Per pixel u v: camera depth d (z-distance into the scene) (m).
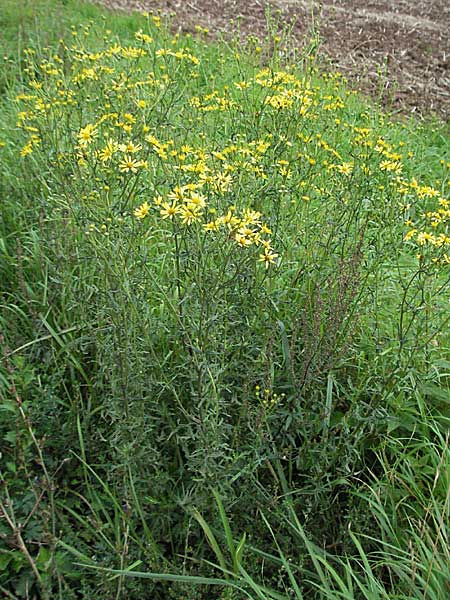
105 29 7.62
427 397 3.30
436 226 3.29
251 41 4.92
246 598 2.50
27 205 3.96
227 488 2.60
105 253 2.70
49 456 2.88
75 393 2.99
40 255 3.58
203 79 5.53
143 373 2.66
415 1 12.01
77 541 2.60
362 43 8.46
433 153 5.74
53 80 4.14
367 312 3.43
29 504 2.65
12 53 6.72
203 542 2.66
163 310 3.04
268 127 3.57
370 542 2.72
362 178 3.40
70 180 3.21
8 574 2.53
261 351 2.76
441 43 9.38
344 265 2.99
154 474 2.75
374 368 3.08
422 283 2.90
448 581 2.39
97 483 2.87
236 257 2.70
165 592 2.52
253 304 2.95
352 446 2.76
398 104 7.21
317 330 2.76
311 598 2.61
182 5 10.02
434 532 2.68
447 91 7.72
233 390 2.88
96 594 2.44
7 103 5.49
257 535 2.71
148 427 2.65
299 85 3.74
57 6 7.97
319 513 2.77
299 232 3.38
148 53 4.54
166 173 2.97
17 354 3.16
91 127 2.84
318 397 2.97
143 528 2.65
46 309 3.42
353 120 4.95
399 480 2.80
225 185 2.73
